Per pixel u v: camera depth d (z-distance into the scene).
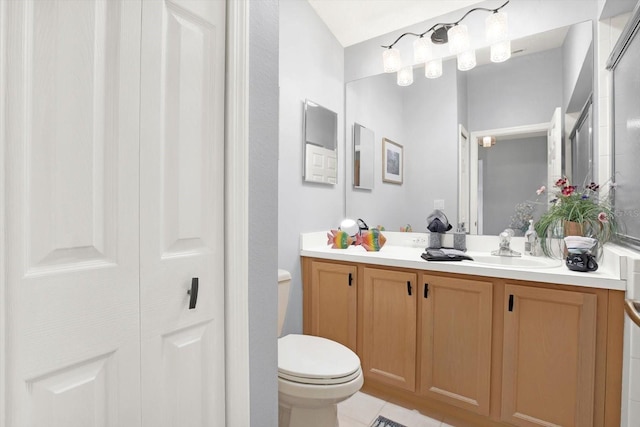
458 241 2.11
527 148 1.99
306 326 2.21
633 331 1.21
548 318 1.44
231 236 0.91
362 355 2.00
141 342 0.73
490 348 1.57
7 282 0.54
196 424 0.84
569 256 1.50
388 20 2.36
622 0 1.59
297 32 2.11
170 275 0.78
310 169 2.24
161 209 0.77
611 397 1.31
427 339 1.75
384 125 2.47
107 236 0.67
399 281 1.85
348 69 2.65
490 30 1.92
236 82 0.92
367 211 2.54
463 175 2.19
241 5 0.93
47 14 0.59
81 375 0.64
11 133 0.54
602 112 1.73
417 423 1.69
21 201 0.56
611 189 1.67
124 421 0.70
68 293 0.61
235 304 0.92
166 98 0.78
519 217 2.01
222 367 0.91
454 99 2.21
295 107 2.11
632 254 1.31
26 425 0.56
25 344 0.56
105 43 0.67
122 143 0.69
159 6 0.76
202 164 0.86
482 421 1.66
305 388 1.27
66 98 0.61
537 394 1.46
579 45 1.82
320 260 2.14
